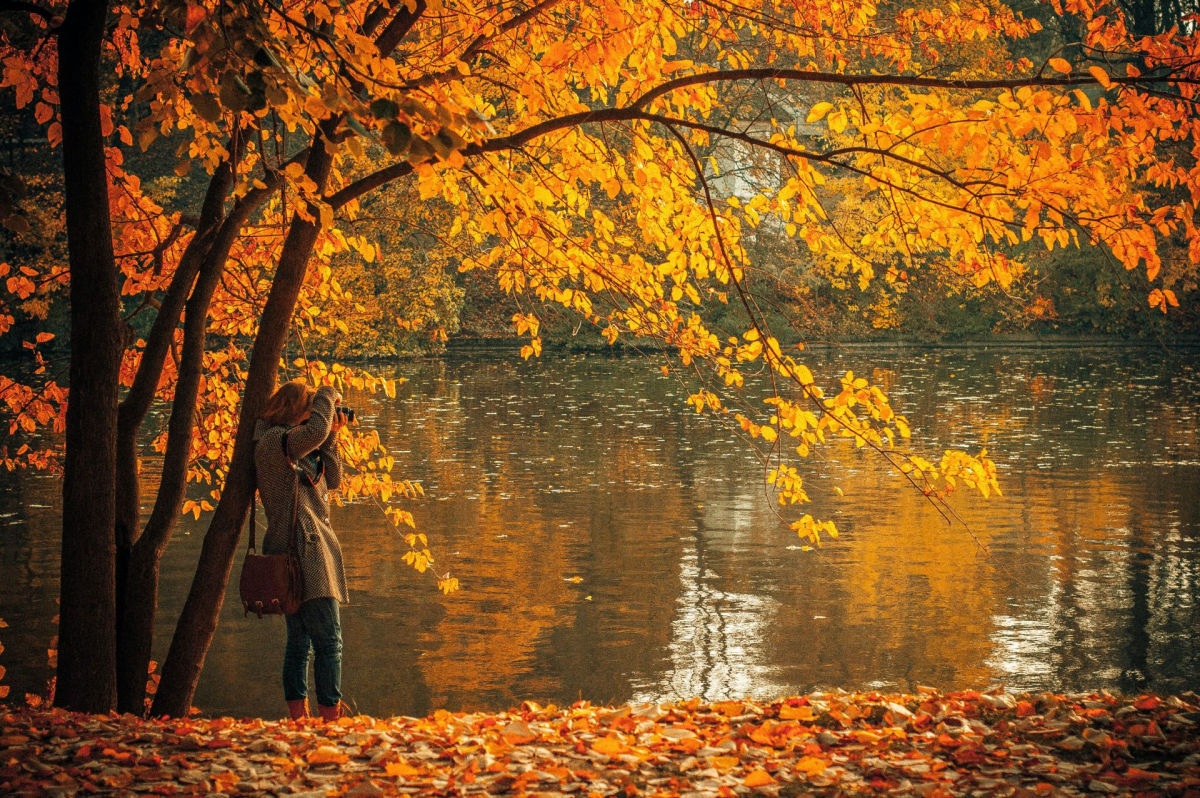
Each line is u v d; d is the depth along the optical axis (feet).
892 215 20.81
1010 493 56.85
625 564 43.70
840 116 18.57
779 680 30.78
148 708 25.49
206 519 51.70
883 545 46.55
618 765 14.53
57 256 86.94
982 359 137.49
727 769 14.39
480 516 52.47
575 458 68.95
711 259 22.36
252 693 30.81
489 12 22.88
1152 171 18.13
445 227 88.07
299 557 18.49
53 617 36.86
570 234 23.97
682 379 23.35
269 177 21.83
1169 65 17.67
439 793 13.38
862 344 158.40
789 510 53.47
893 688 29.89
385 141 13.29
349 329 33.35
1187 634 34.53
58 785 13.38
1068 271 150.20
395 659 32.73
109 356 19.31
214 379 29.63
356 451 30.25
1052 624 35.68
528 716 18.43
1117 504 53.93
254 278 29.22
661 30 21.83
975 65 42.63
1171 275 136.46
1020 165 17.94
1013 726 16.39
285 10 21.97
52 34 19.98
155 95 16.12
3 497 56.34
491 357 148.46
